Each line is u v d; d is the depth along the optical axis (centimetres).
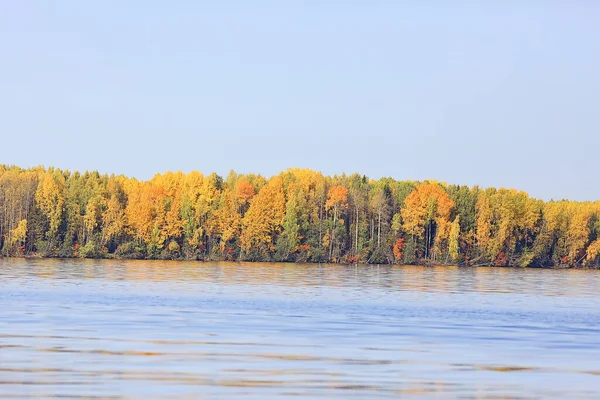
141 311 8544
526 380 4875
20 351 5488
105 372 4816
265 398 4234
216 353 5612
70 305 9088
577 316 9312
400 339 6644
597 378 4969
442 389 4562
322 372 4966
